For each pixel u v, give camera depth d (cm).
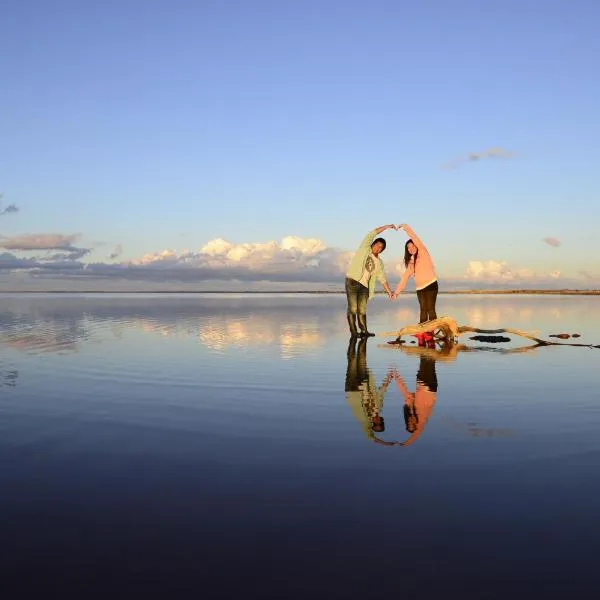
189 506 312
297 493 331
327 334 1401
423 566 246
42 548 264
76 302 3888
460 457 400
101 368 826
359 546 265
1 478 360
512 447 425
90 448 427
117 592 227
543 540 271
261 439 450
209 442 443
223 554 257
